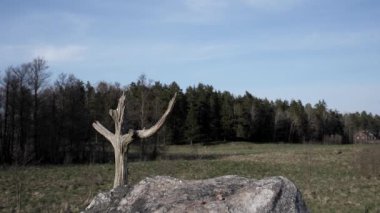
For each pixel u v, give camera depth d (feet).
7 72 196.34
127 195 21.27
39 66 264.31
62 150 202.69
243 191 19.49
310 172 131.23
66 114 206.08
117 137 25.88
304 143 364.58
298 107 389.80
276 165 154.30
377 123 423.64
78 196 76.54
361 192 84.74
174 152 252.83
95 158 201.26
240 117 362.94
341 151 196.95
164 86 348.59
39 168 132.05
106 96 227.81
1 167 131.34
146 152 206.80
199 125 339.16
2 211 61.87
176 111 334.44
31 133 197.06
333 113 409.28
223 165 153.07
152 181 21.95
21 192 80.79
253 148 290.97
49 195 77.46
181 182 21.58
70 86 214.48
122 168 25.70
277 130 384.06
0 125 195.31
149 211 19.35
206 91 361.51
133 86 252.42
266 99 396.37
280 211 18.79
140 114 194.18
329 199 74.90
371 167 119.14
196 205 18.88
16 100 195.21
